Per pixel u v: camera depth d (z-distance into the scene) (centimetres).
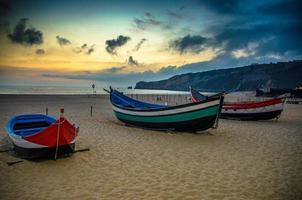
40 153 797
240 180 668
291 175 709
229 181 660
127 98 1798
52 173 702
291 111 2755
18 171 712
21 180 646
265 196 569
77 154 889
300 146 1069
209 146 1052
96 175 692
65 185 620
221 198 557
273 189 609
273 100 1872
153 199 549
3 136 1118
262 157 892
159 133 1330
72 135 852
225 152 955
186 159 856
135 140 1135
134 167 764
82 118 1755
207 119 1242
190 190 600
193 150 980
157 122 1374
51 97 4016
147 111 1405
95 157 859
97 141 1089
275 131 1444
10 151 906
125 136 1214
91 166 767
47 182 637
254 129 1506
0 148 939
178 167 770
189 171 736
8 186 605
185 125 1298
